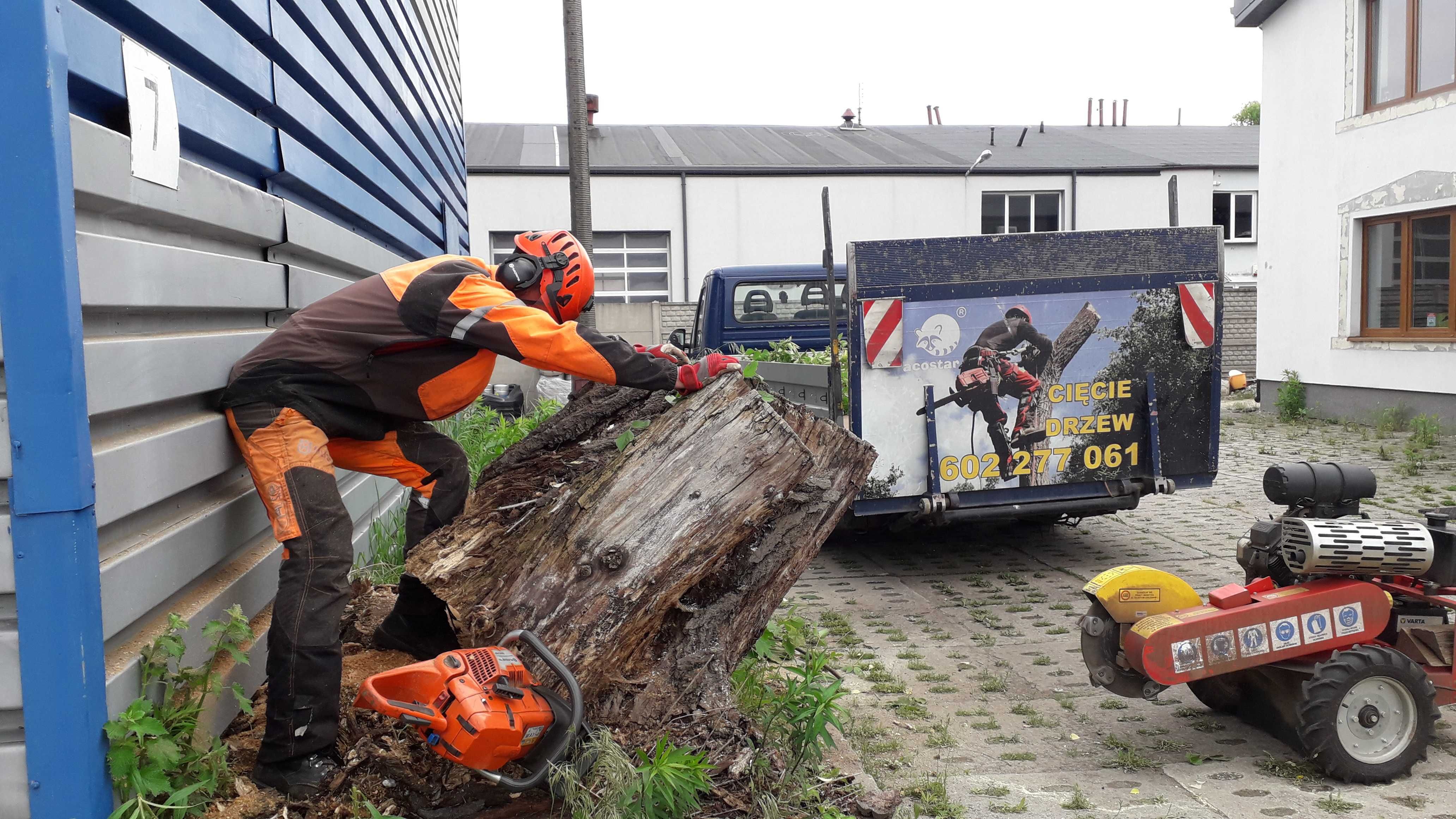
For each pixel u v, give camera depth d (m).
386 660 3.51
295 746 2.58
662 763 2.43
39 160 1.96
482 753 2.36
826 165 21.14
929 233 21.39
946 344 5.95
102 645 2.12
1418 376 11.42
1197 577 5.99
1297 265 13.55
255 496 3.27
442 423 7.52
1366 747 3.26
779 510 3.17
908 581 6.24
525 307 2.75
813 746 3.05
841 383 6.21
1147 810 3.06
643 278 21.03
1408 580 3.54
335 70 4.49
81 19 2.11
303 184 3.84
